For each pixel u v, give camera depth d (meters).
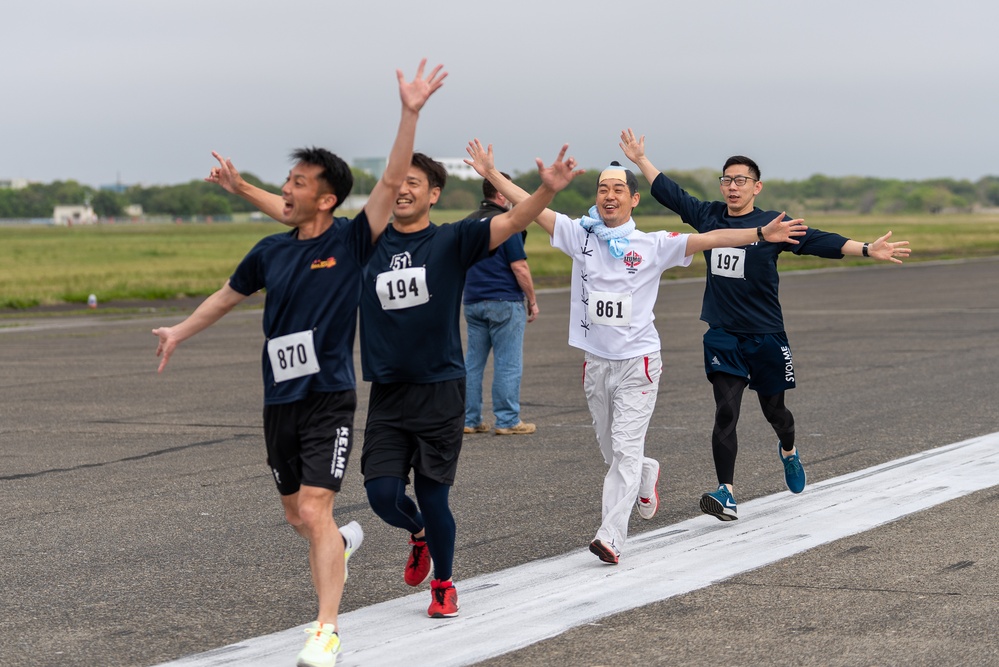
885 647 6.69
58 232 195.25
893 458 12.38
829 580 8.05
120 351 26.20
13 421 16.12
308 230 6.98
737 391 10.14
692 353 23.36
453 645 6.90
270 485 11.80
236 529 9.98
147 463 13.03
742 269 10.12
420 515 7.82
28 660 6.77
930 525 9.48
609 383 9.02
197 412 16.84
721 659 6.55
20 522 10.30
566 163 7.00
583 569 8.52
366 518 10.40
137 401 18.03
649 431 14.43
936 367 20.14
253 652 6.87
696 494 11.04
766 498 10.76
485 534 9.62
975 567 8.27
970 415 15.05
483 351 14.52
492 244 7.30
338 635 6.77
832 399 16.75
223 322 33.94
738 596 7.74
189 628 7.35
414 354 7.37
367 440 7.54
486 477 11.92
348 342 6.93
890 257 9.73
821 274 54.34
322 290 6.81
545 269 61.28
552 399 17.58
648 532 9.62
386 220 6.86
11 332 31.77
